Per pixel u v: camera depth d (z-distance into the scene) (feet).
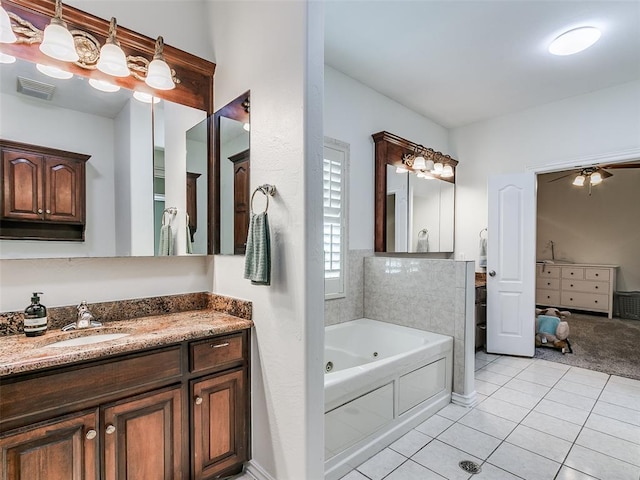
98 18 5.86
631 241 19.70
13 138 5.24
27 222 5.34
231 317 6.39
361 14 7.75
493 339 12.80
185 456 5.23
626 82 11.00
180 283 7.11
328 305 10.07
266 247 5.48
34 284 5.40
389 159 11.72
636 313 18.44
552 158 12.51
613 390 9.53
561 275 20.90
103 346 4.47
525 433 7.36
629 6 7.45
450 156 14.98
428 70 10.29
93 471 4.35
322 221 5.31
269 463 5.65
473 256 14.52
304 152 5.11
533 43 8.89
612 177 20.24
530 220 12.36
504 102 12.55
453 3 7.42
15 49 5.25
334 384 5.98
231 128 6.75
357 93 10.98
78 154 5.82
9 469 3.80
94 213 5.97
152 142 6.61
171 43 6.88
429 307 9.47
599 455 6.57
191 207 7.10
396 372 7.21
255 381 6.00
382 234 11.48
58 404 4.11
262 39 5.90
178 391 5.16
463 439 7.16
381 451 6.76
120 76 6.15
